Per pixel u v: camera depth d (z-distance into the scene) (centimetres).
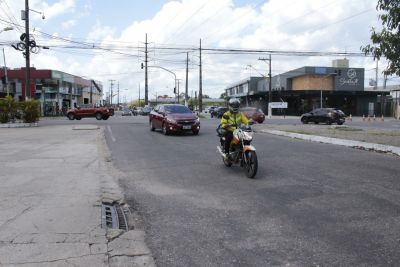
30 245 499
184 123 2088
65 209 662
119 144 1689
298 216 636
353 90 7269
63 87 7156
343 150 1420
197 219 629
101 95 11800
